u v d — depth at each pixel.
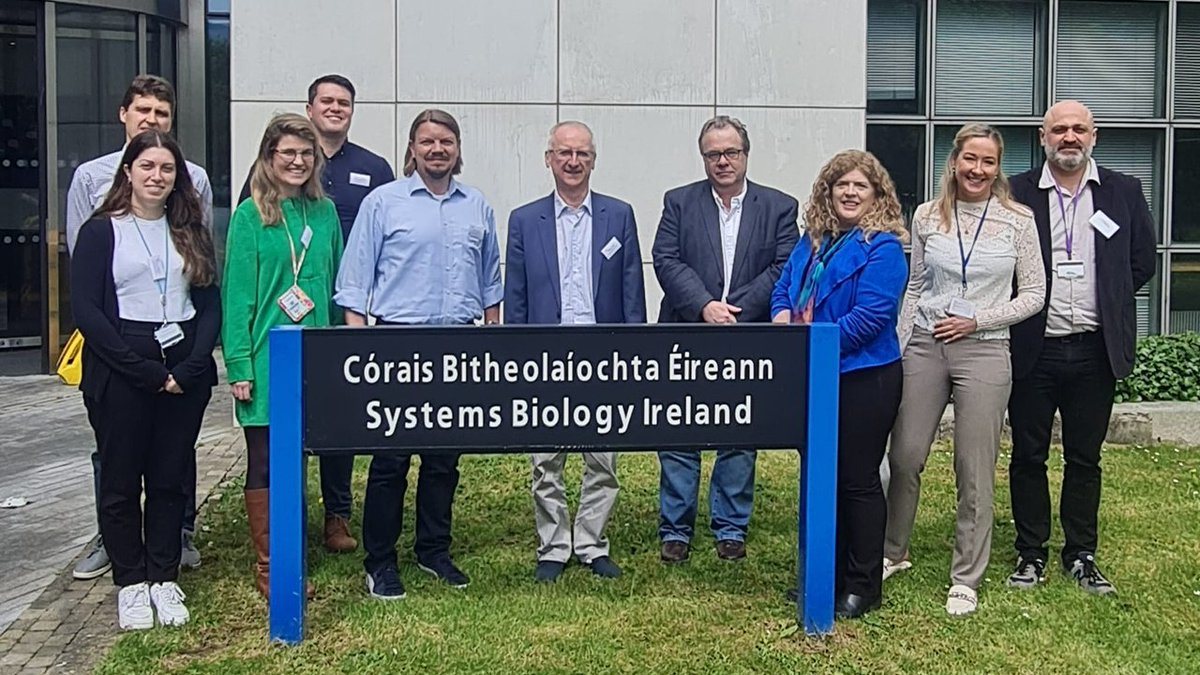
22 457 8.10
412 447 4.25
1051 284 4.94
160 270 4.55
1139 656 4.34
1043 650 4.37
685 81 8.62
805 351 4.35
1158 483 6.76
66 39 11.85
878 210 4.59
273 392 4.23
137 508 4.65
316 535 5.75
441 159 4.76
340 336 4.22
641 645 4.38
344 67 8.36
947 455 7.44
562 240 5.10
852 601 4.65
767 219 5.36
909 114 9.48
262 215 4.65
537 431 4.28
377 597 4.83
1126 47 9.70
